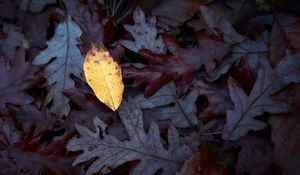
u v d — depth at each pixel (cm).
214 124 65
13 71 65
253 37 68
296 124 63
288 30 66
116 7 70
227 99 65
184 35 69
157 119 66
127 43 67
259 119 66
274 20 67
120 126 65
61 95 66
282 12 68
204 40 66
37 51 68
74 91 65
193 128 65
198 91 65
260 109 63
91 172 62
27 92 65
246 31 68
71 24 68
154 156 63
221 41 66
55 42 67
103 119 65
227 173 61
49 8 69
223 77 66
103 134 63
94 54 63
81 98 65
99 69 63
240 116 63
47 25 69
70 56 67
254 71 66
